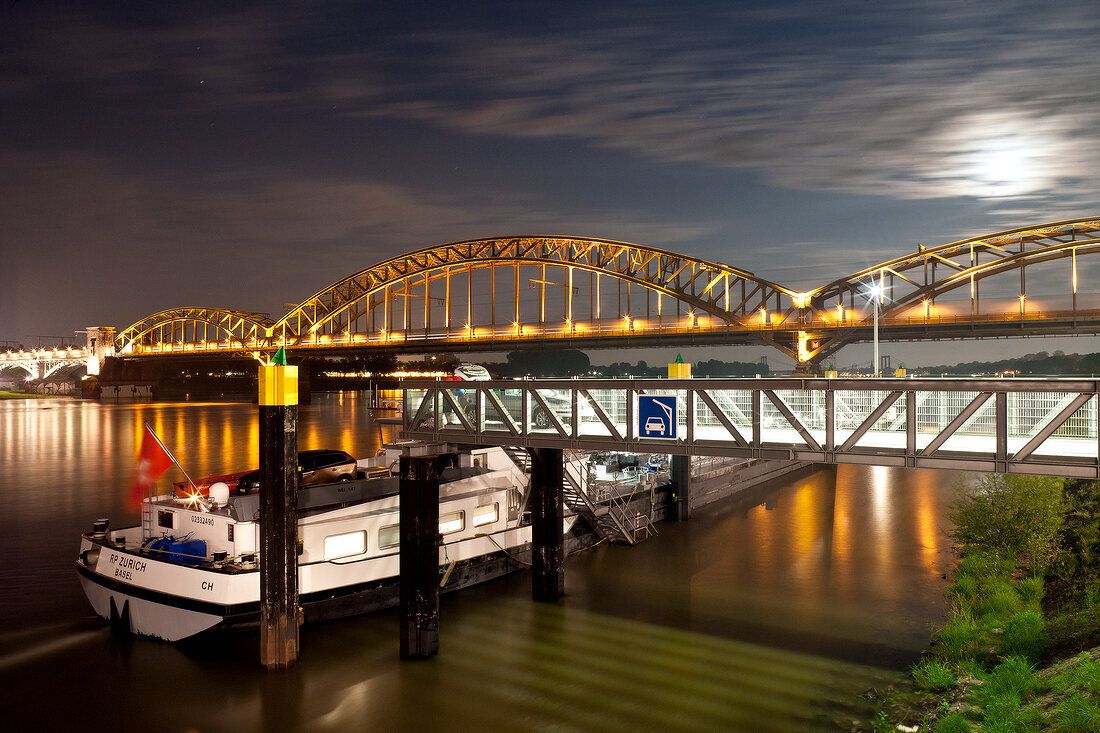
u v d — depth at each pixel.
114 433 103.75
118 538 25.84
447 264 164.75
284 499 20.28
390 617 24.50
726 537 37.25
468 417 26.95
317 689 19.58
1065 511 31.70
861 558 33.16
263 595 20.47
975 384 16.73
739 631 23.88
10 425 119.94
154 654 21.69
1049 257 115.69
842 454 18.19
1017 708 15.45
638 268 149.62
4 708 18.67
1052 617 21.59
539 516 26.88
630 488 38.69
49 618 24.84
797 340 131.38
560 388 22.25
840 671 20.69
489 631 23.77
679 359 24.64
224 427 115.06
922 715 17.56
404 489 21.41
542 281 156.12
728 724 17.80
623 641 22.98
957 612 24.27
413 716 18.27
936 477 60.31
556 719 18.09
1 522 42.22
